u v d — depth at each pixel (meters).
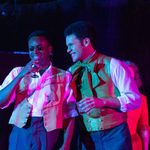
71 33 3.23
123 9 6.84
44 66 3.12
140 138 4.04
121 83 3.11
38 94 3.04
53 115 3.02
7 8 6.57
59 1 6.75
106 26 6.91
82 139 3.30
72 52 3.25
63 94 3.12
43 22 6.82
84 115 3.23
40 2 6.80
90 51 3.26
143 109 4.03
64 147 3.14
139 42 6.90
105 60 3.21
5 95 2.99
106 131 3.16
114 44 7.02
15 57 5.13
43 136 2.99
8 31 6.76
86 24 3.25
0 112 5.00
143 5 6.75
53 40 6.78
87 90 3.21
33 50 3.04
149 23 6.82
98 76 3.20
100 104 2.97
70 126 3.17
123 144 3.12
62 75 3.16
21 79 3.07
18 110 3.04
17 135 3.03
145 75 6.85
